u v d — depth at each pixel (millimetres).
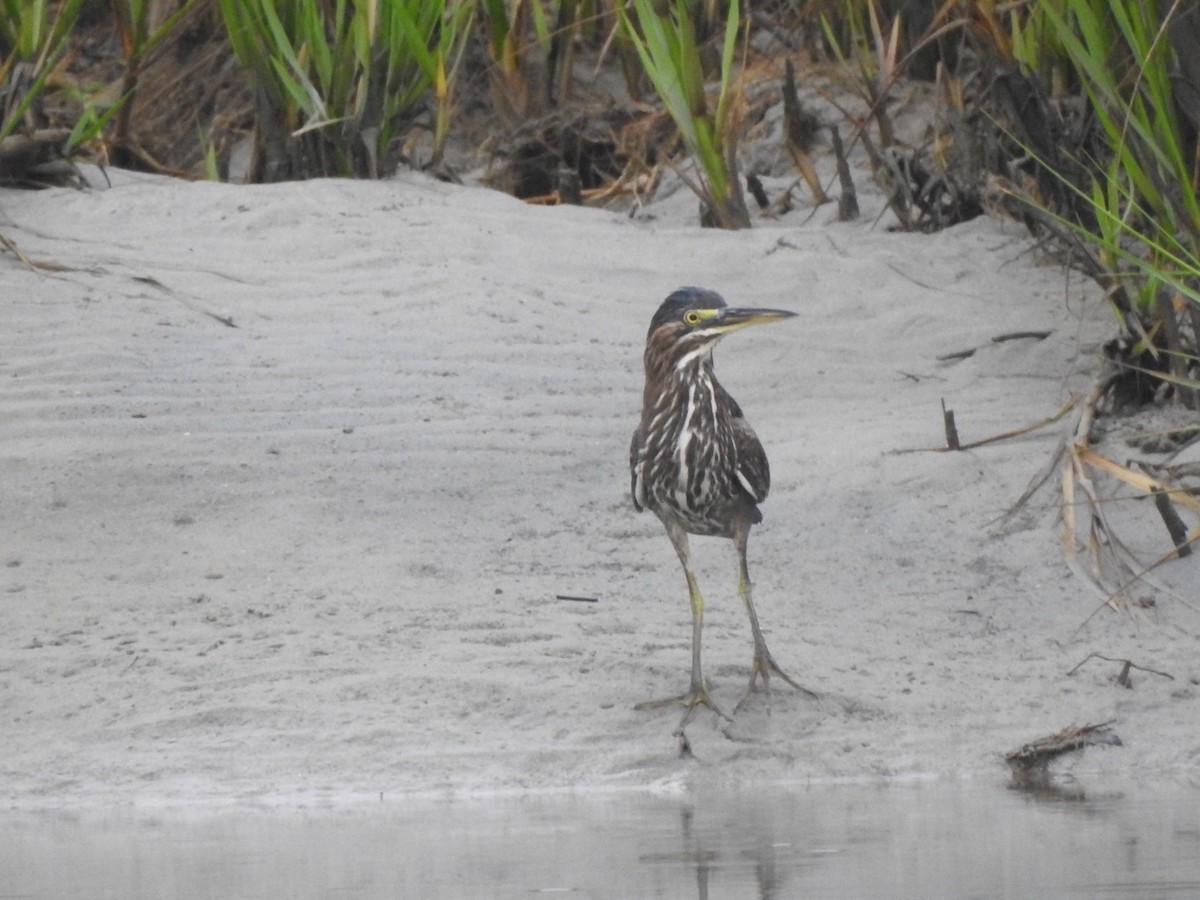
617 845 7762
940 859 7418
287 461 12438
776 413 13773
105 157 18234
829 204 18562
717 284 15898
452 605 10750
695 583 9883
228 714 9508
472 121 20828
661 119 19828
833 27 20109
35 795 8836
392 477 12336
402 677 9812
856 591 11367
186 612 10672
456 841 7875
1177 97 12445
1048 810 8500
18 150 16906
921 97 19531
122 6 18000
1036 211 14023
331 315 14750
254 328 14469
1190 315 13039
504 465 12625
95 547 11461
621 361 14344
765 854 7551
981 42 16844
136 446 12500
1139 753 9641
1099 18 12422
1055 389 14047
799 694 9906
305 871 7316
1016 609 11219
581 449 12938
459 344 14305
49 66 17234
